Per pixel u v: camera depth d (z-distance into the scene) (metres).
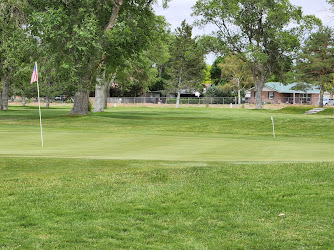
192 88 86.62
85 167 11.08
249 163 11.47
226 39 68.81
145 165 11.23
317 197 7.96
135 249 5.50
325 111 55.72
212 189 8.62
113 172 10.38
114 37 39.00
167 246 5.62
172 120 39.12
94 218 6.79
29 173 10.37
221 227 6.39
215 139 19.08
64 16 36.91
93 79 44.12
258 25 68.25
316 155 13.44
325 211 7.10
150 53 63.44
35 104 103.69
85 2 38.34
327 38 71.88
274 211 7.15
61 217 6.82
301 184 8.98
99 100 54.00
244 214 6.98
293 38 64.69
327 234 6.05
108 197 8.07
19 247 5.52
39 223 6.51
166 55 66.31
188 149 14.99
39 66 40.66
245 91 102.44
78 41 36.75
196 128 32.38
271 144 16.92
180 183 9.16
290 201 7.70
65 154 13.30
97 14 41.44
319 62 69.88
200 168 10.66
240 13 67.00
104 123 36.41
